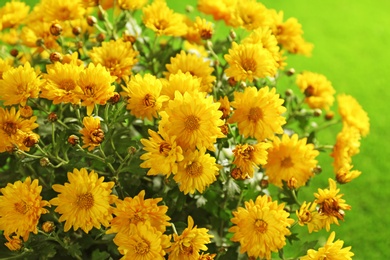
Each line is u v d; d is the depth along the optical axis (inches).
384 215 52.3
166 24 36.3
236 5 37.8
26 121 31.3
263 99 31.5
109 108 33.3
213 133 30.1
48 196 33.2
